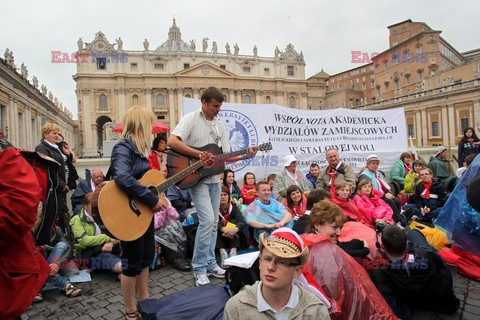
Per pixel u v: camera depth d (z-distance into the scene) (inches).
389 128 324.5
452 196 145.9
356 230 152.8
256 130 264.1
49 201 117.8
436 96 1365.7
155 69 2472.9
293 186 193.5
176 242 174.2
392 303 113.4
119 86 2351.1
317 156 288.7
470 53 2228.1
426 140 1438.2
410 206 259.9
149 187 110.3
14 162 69.7
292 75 2768.2
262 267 65.1
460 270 151.1
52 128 192.7
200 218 145.6
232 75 2518.5
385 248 115.1
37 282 77.2
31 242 77.9
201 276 145.4
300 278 79.5
